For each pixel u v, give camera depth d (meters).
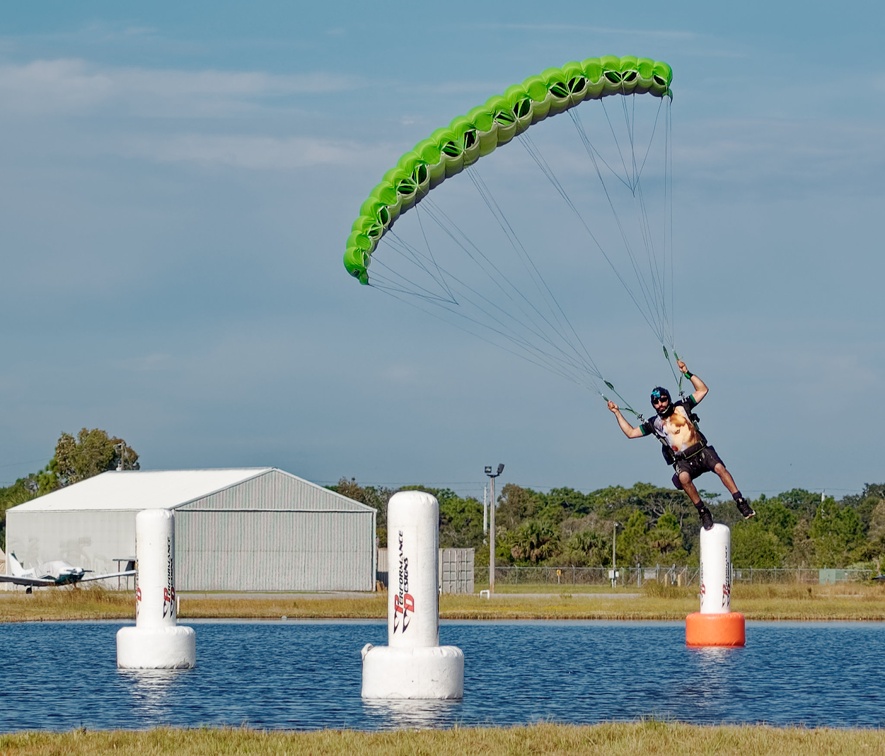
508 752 21.23
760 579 104.88
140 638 37.66
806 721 28.47
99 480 107.12
